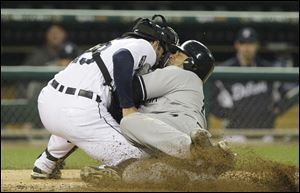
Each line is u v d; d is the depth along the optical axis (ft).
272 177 52.13
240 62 118.42
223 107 112.88
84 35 130.00
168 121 53.88
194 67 56.39
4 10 125.08
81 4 146.82
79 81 55.83
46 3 146.72
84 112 55.06
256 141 114.42
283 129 115.34
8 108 115.14
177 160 50.93
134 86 54.13
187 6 145.79
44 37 135.33
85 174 52.95
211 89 111.86
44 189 51.31
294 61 137.69
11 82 114.21
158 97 55.11
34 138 116.06
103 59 55.88
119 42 56.54
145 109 55.06
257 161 53.36
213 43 132.26
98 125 55.11
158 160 51.42
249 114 114.21
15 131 114.52
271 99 114.62
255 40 118.11
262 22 125.49
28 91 114.93
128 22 123.54
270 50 137.18
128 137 53.83
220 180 51.31
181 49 57.11
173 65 56.90
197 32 127.54
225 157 51.19
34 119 115.24
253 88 114.01
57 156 60.85
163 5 145.89
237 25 125.29
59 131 56.54
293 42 136.77
